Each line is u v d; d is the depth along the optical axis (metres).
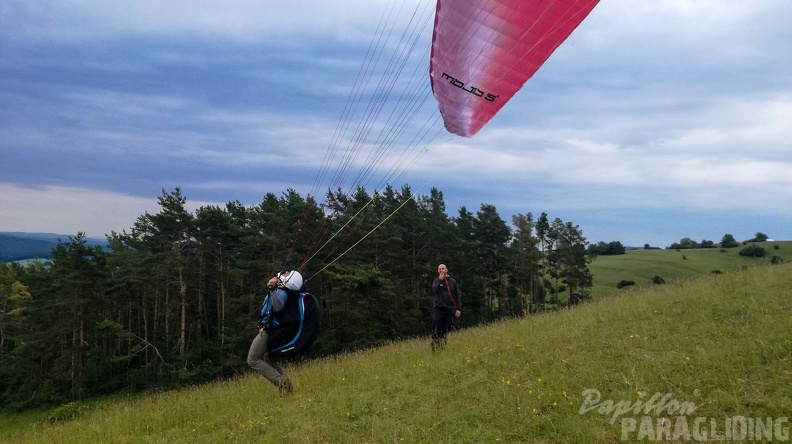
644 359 6.06
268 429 6.00
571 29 6.17
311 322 7.30
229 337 34.28
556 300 55.28
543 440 4.46
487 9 6.10
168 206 36.62
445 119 7.25
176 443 6.20
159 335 43.00
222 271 36.69
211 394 9.77
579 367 6.20
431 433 4.94
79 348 37.25
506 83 6.91
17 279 52.12
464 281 42.53
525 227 50.03
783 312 7.20
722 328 6.89
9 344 49.09
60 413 16.59
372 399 6.48
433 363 8.26
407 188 47.41
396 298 35.91
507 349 8.11
